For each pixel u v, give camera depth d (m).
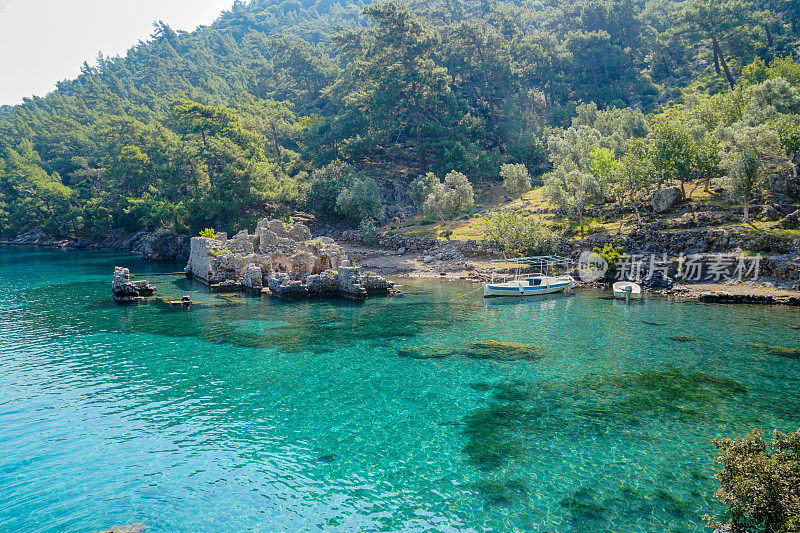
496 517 14.29
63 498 15.43
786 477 10.80
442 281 62.25
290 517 14.47
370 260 75.94
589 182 65.62
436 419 21.27
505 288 50.62
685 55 153.62
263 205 103.12
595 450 18.30
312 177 104.75
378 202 93.94
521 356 30.28
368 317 42.00
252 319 41.19
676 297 48.53
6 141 161.62
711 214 57.41
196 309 45.53
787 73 87.31
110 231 120.81
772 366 27.48
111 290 56.19
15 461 17.67
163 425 20.66
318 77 163.88
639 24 160.25
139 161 117.25
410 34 109.44
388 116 113.00
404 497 15.42
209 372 27.48
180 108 103.06
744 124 65.69
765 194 58.62
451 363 29.03
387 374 27.17
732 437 18.98
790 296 43.22
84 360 29.58
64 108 188.50
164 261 90.88
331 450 18.58
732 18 118.94
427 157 116.19
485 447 18.67
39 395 23.92
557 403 22.88
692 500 15.00
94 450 18.52
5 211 135.38
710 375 26.22
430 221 90.44
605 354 30.45
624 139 91.50
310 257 63.25
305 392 24.48
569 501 15.05
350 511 14.70
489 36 124.69
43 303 48.16
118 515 14.57
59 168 150.50
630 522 13.93
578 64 148.25
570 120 121.00
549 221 73.75
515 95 130.25
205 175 110.62
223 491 15.84
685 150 64.94
